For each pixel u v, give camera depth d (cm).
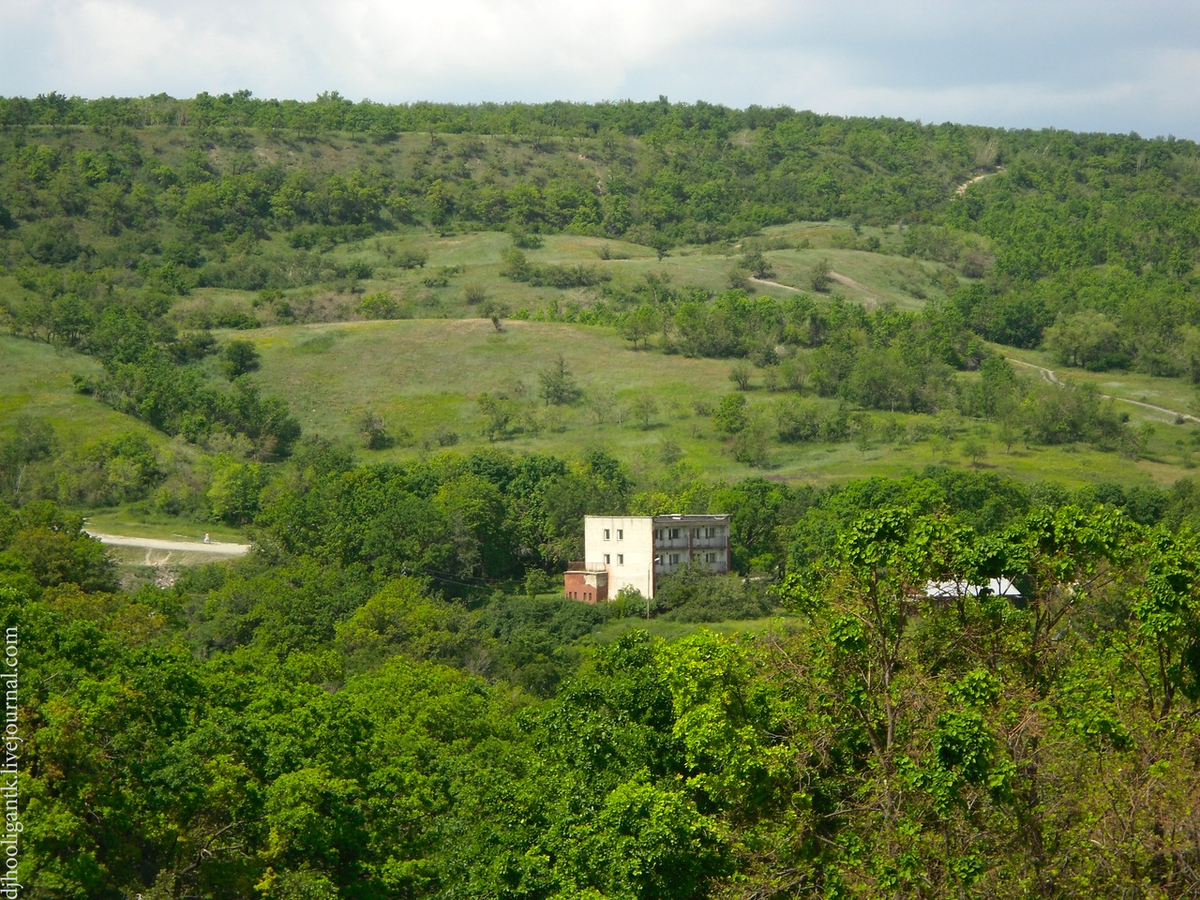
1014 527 3962
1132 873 3219
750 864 3681
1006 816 3412
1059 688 3738
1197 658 3681
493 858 4047
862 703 3694
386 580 12494
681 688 4059
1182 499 14788
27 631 5491
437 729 6606
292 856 5053
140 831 4572
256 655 8725
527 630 11656
